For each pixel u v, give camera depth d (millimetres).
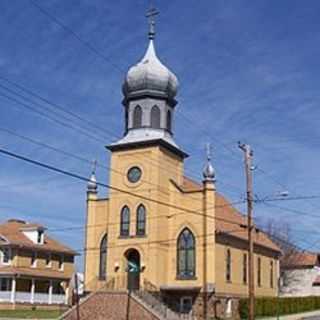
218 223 60312
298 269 96312
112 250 59875
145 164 60219
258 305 61125
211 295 56594
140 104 62500
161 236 58906
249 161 42844
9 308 69500
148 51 64000
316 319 60156
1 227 74812
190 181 65438
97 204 62906
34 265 74188
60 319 54594
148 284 57188
